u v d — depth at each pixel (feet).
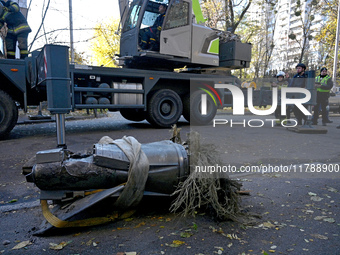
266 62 79.87
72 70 20.59
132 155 7.14
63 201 7.15
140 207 8.45
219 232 6.85
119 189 7.03
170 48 23.27
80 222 7.05
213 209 7.50
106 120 34.22
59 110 12.32
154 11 23.07
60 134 12.60
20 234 6.98
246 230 6.98
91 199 6.89
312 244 6.31
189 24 23.95
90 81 22.53
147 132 23.04
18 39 24.06
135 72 23.49
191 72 28.25
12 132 23.66
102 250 6.13
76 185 6.84
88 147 16.81
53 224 6.70
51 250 6.17
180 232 6.88
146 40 23.03
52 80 12.23
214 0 55.26
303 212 8.07
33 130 24.95
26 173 7.03
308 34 83.97
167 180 7.49
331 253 5.93
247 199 9.09
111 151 7.19
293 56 103.71
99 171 6.88
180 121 33.01
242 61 26.68
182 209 8.16
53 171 6.62
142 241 6.49
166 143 8.40
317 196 9.29
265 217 7.73
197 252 5.99
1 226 7.44
